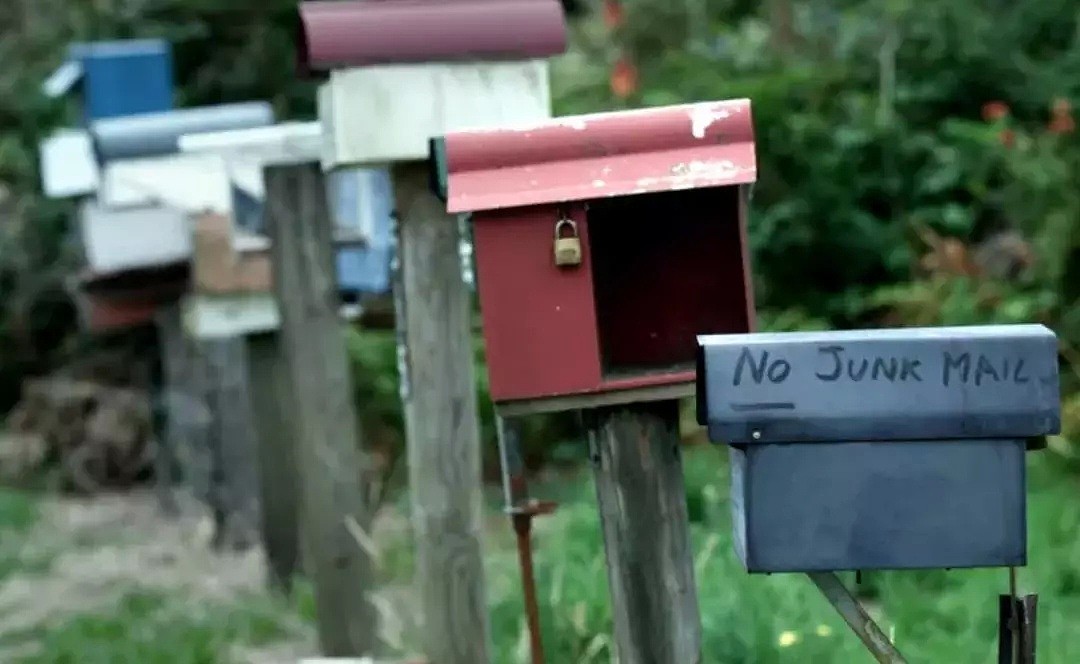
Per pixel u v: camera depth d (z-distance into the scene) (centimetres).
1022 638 368
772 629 675
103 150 965
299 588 1002
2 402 1995
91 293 1209
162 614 977
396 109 594
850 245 1359
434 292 623
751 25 1588
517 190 436
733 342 365
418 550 640
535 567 793
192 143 785
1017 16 1460
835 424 363
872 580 838
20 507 1483
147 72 1220
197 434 1299
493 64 598
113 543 1296
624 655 457
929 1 1443
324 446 816
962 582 796
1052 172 1222
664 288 500
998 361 363
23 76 2053
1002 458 366
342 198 955
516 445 512
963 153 1341
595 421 455
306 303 812
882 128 1373
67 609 1034
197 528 1302
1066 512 922
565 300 441
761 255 1381
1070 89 1375
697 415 379
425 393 627
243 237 1002
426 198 620
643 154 439
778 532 368
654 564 451
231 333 1001
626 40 1666
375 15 594
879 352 364
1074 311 1153
